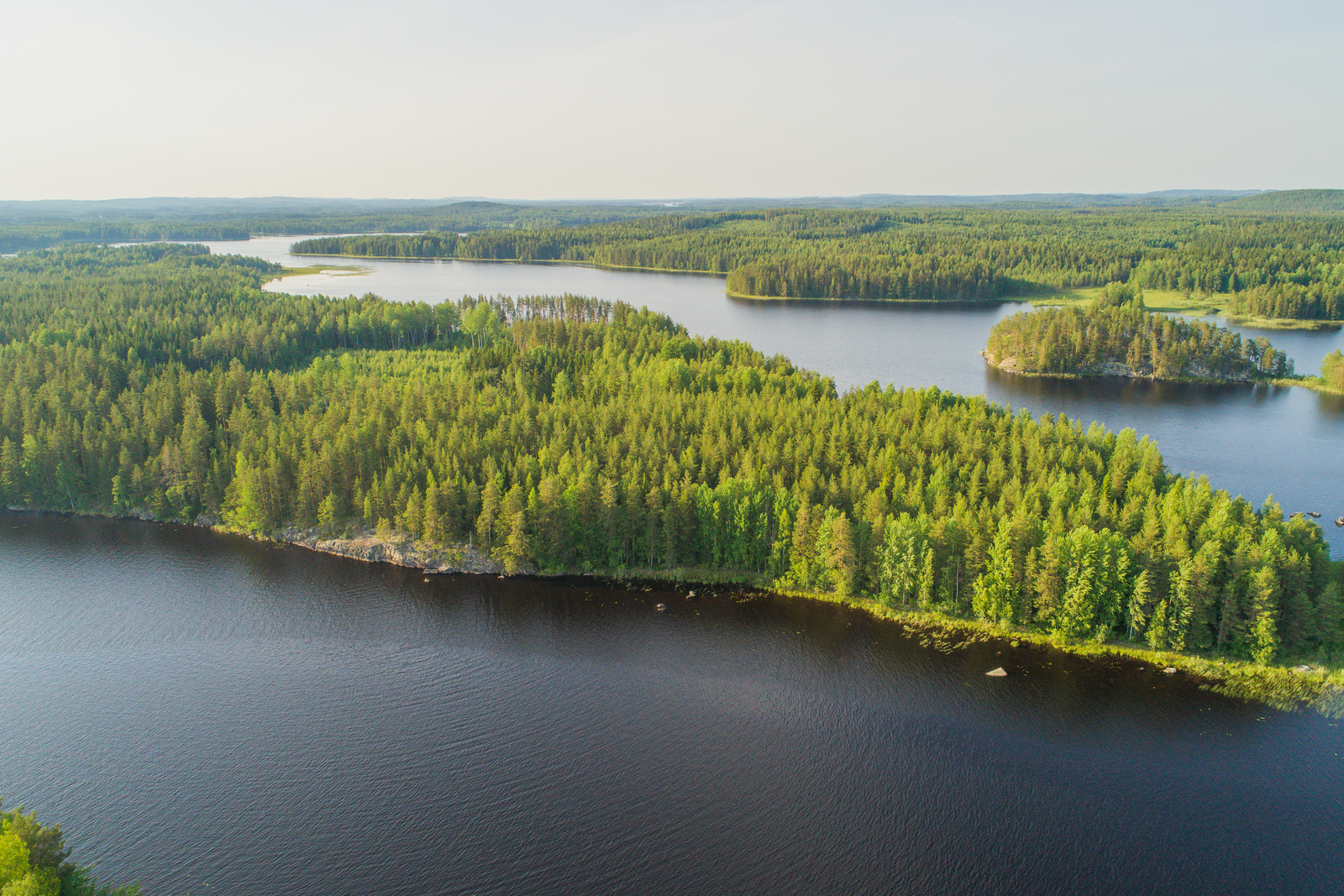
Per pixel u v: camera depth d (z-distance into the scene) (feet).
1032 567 339.16
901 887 229.86
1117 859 238.27
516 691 317.63
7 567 415.64
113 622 365.20
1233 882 230.27
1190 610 321.11
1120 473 410.31
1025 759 277.23
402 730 295.89
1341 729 286.46
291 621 366.22
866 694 311.68
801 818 254.27
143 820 254.06
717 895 227.40
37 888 172.65
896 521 374.63
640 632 355.56
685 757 280.92
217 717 302.25
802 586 386.11
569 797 263.29
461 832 249.55
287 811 257.75
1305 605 316.40
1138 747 281.74
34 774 272.72
